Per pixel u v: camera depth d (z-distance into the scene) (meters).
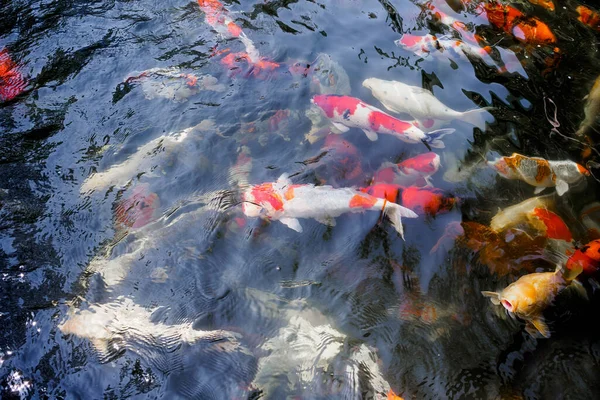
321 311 2.09
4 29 3.01
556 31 2.94
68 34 2.98
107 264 2.18
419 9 3.07
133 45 2.91
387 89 2.59
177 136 2.51
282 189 2.29
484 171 2.39
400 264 2.18
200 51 2.86
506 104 2.62
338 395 1.94
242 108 2.60
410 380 1.97
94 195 2.35
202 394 1.95
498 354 2.01
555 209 2.28
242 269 2.17
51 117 2.61
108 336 2.04
